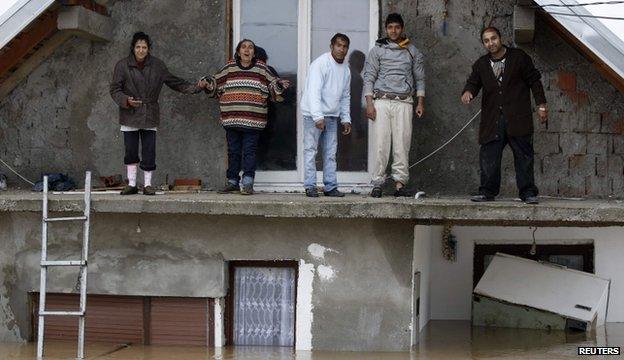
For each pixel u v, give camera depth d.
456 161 12.25
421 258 11.78
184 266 11.17
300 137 12.50
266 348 11.19
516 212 10.40
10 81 12.79
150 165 11.82
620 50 11.05
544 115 10.91
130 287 11.24
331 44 11.65
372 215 10.52
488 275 12.56
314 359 10.51
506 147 12.18
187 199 10.74
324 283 10.99
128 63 11.67
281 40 12.55
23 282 11.41
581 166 12.11
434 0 12.26
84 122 12.73
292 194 12.03
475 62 11.26
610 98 12.04
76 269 11.30
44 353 10.76
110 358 10.55
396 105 11.57
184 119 12.60
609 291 12.67
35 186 12.44
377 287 10.94
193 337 11.28
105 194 11.62
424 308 12.32
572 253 12.78
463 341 11.48
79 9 11.95
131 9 12.66
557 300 12.22
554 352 10.85
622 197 12.02
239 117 11.68
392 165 11.76
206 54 12.56
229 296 11.34
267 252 11.08
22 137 12.84
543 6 11.16
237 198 10.98
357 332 10.95
